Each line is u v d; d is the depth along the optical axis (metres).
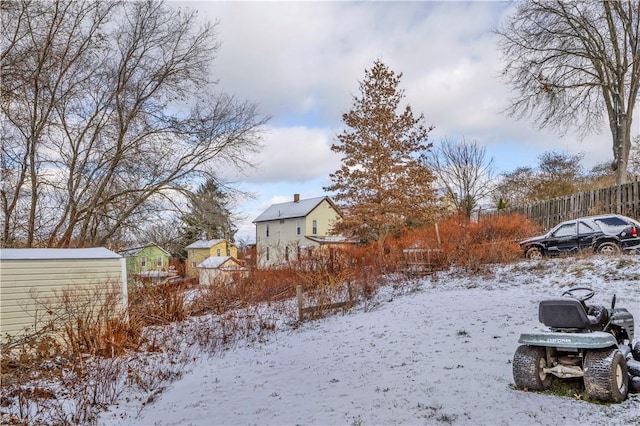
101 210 16.81
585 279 11.03
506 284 12.35
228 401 6.19
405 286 14.75
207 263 26.09
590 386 4.54
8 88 13.87
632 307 8.30
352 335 9.79
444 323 9.23
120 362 8.80
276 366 8.12
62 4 14.80
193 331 11.94
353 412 4.96
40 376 8.22
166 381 7.98
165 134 17.11
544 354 5.12
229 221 17.95
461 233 17.20
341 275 15.41
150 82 17.05
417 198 23.72
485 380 5.54
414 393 5.38
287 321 12.90
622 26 18.59
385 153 23.62
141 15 16.59
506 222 17.31
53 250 11.59
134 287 14.52
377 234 23.22
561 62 19.52
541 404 4.59
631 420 4.00
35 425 5.83
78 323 10.11
